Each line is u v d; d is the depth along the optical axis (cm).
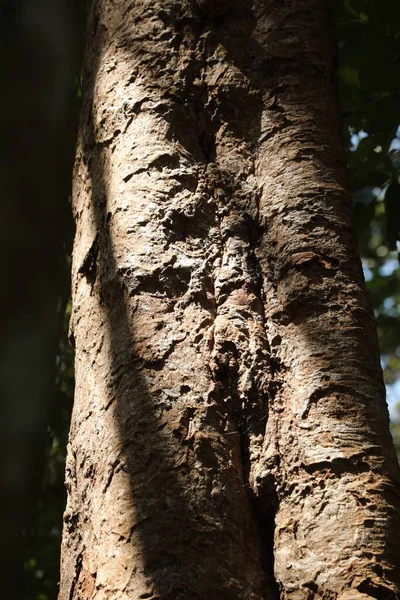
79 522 260
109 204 283
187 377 258
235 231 278
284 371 263
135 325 264
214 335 265
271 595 243
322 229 274
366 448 251
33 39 412
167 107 289
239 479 252
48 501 508
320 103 293
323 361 260
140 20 302
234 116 292
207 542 242
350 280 270
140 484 248
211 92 293
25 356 382
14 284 384
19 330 384
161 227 274
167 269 270
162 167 281
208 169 285
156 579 238
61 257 404
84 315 280
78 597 251
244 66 296
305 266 270
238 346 263
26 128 401
